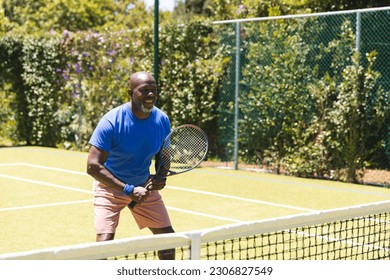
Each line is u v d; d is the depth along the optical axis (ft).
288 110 40.57
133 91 15.34
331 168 38.91
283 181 38.06
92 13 98.17
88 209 28.37
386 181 37.60
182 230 24.29
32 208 28.50
